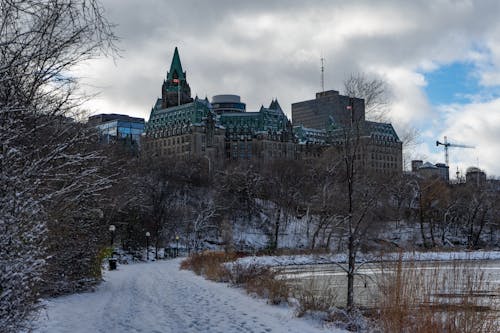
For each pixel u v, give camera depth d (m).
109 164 22.42
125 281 32.12
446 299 15.43
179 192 120.75
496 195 98.31
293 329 14.93
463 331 13.62
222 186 119.00
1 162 9.34
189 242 107.12
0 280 9.38
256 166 143.62
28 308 10.90
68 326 14.88
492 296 16.48
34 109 9.78
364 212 18.12
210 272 34.69
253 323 15.72
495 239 87.62
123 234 72.00
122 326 15.02
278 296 21.05
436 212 87.31
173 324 15.41
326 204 46.41
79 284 24.41
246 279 28.98
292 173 108.19
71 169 12.60
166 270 46.38
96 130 15.12
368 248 23.97
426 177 96.44
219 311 18.22
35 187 9.98
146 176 96.19
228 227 95.38
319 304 18.81
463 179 147.25
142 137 186.75
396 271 16.42
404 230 68.38
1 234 9.42
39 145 10.61
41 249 11.85
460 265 17.34
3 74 8.92
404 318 14.52
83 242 23.77
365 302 22.78
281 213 102.88
